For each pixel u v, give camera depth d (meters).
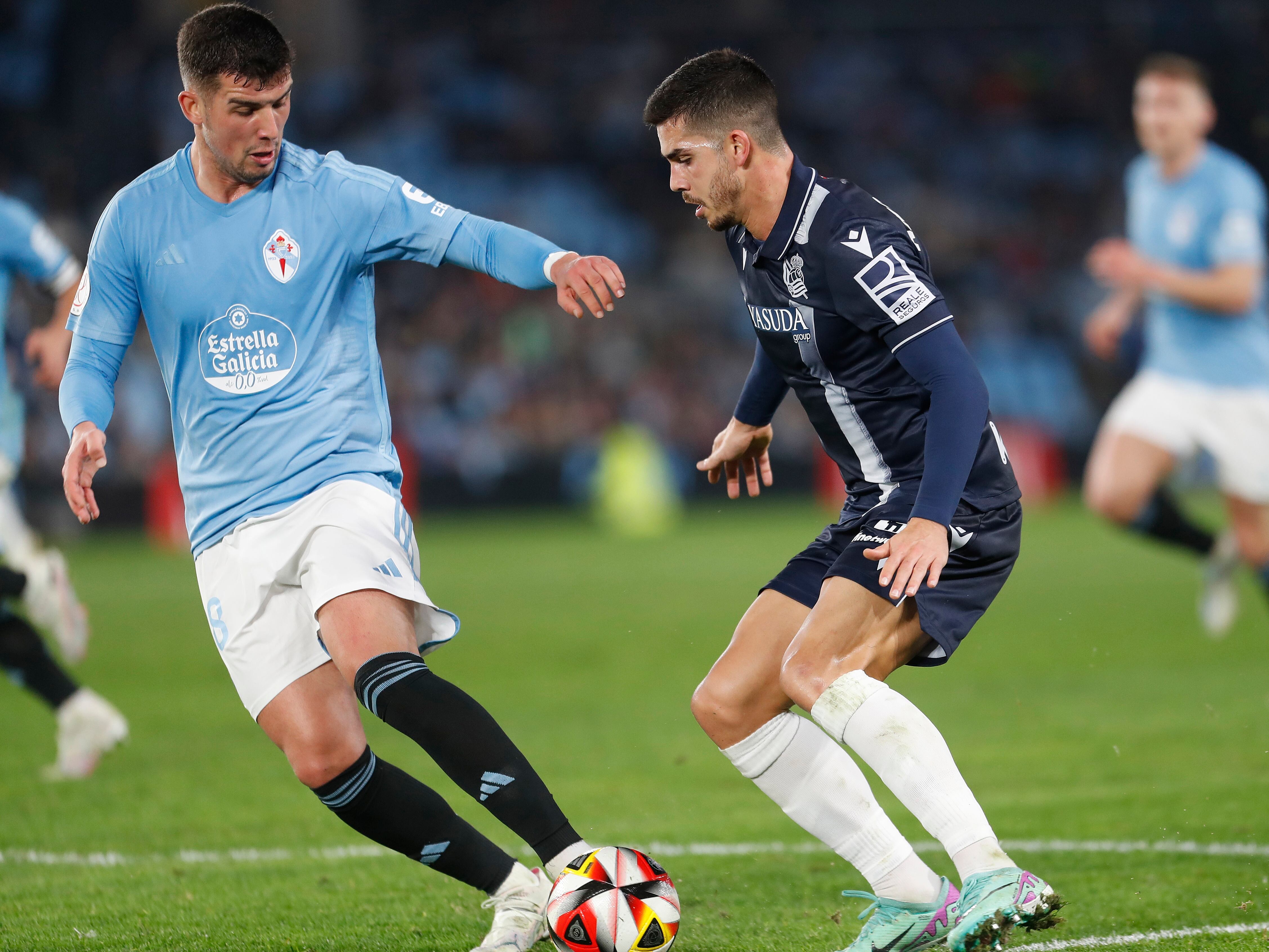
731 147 12.52
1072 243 103.19
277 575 12.45
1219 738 23.11
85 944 13.08
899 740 11.44
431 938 13.20
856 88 110.50
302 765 12.27
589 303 12.05
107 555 62.28
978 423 11.84
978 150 108.12
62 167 91.19
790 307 12.78
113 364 13.19
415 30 109.06
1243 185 28.62
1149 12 109.88
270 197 12.81
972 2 111.00
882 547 11.65
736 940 13.10
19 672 21.34
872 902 14.39
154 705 28.66
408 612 12.28
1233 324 28.92
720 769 22.06
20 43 96.81
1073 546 58.78
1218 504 69.44
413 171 101.69
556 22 110.00
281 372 12.76
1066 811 18.44
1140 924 13.33
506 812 11.26
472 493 80.19
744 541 63.00
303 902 14.59
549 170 104.25
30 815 19.20
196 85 12.10
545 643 36.75
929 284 12.16
